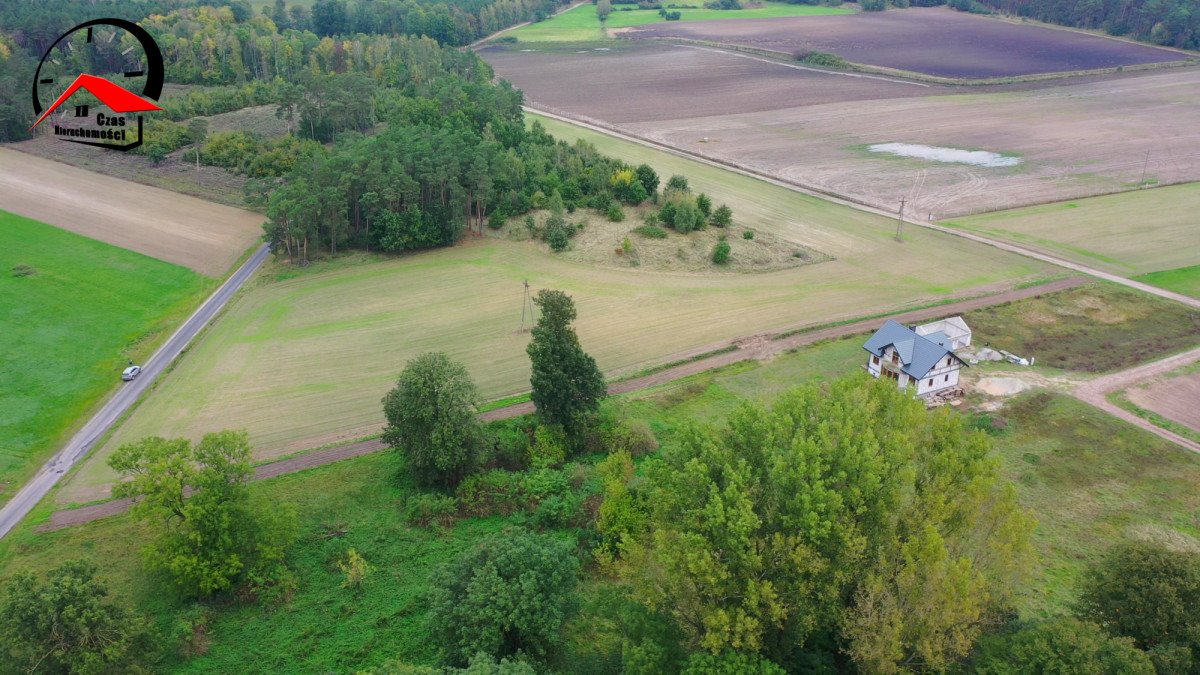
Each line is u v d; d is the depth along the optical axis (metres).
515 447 81.44
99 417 89.56
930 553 48.84
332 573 66.38
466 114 177.62
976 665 50.00
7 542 69.19
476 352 103.44
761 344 105.62
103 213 146.00
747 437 58.00
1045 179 171.38
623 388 95.50
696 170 181.25
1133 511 72.38
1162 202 156.38
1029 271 128.12
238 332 108.00
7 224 139.38
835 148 197.50
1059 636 45.50
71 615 50.88
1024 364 99.81
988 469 56.75
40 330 107.12
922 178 174.38
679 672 49.56
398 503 74.56
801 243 139.75
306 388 94.94
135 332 108.50
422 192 136.88
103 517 72.31
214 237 138.62
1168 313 113.06
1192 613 47.56
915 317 111.75
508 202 146.50
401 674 47.41
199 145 172.00
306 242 128.38
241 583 63.62
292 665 57.53
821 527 50.44
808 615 50.31
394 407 75.44
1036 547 67.81
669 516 56.75
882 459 55.06
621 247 133.88
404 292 120.62
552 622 54.97
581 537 69.50
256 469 79.31
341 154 135.12
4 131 180.00
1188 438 83.25
